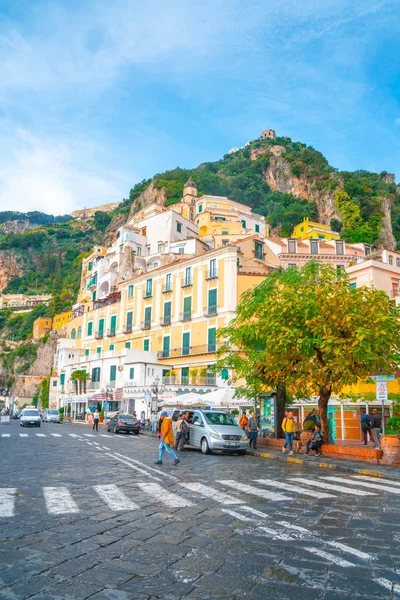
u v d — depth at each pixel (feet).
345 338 57.82
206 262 147.43
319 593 14.92
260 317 66.39
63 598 14.06
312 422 71.10
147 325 165.48
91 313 204.33
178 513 25.26
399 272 128.57
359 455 54.13
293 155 435.12
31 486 32.86
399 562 17.99
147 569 16.63
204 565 17.15
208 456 60.44
